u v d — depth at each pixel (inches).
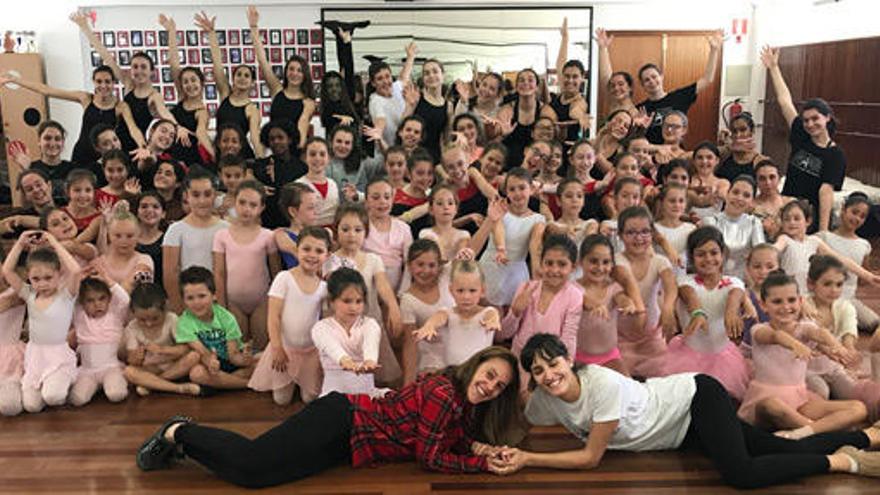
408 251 130.4
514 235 146.9
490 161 167.9
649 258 131.6
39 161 193.0
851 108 287.4
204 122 203.9
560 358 96.0
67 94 210.2
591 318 123.2
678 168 163.5
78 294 128.9
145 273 138.9
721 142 227.0
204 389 128.7
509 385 100.3
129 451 107.7
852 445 101.1
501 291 148.6
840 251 162.7
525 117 195.2
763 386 112.0
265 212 176.2
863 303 175.6
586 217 166.2
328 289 114.1
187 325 130.0
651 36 342.6
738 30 346.9
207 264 147.3
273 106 203.2
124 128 201.5
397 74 330.0
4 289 131.3
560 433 113.3
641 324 129.7
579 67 197.3
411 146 180.1
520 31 331.6
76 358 129.7
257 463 95.0
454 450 103.1
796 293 109.1
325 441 98.3
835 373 118.5
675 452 105.6
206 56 326.3
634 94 345.4
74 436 113.1
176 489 96.8
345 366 107.3
